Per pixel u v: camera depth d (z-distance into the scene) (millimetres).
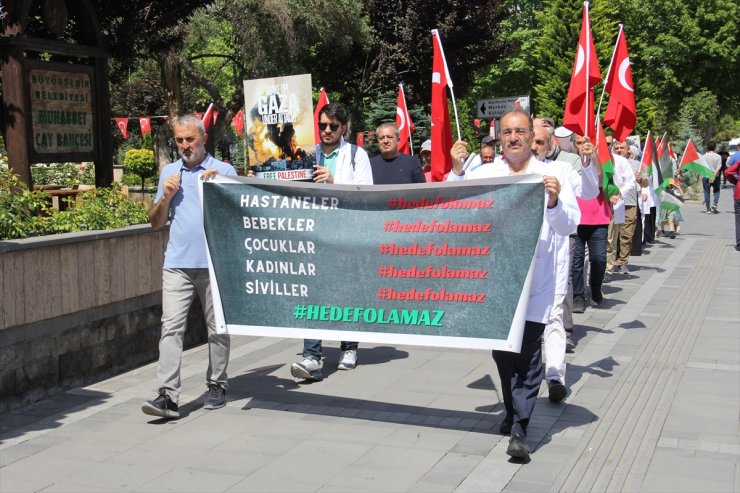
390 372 7398
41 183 17516
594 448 5383
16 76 8797
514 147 5348
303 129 7410
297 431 5793
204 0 13555
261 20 25484
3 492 4738
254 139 7555
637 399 6453
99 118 9953
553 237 5363
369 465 5125
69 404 6469
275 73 26750
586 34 7238
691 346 8203
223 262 6082
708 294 11273
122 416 6152
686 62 54188
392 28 29750
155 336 8000
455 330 5449
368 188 5672
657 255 16047
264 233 5969
